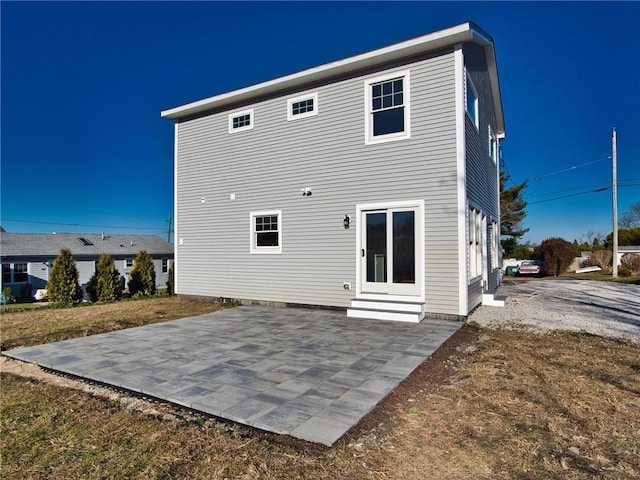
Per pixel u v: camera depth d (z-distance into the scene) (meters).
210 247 10.73
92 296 12.56
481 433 2.73
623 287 13.96
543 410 3.15
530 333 6.13
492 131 12.84
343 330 6.45
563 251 24.00
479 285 8.98
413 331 6.27
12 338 6.33
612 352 5.00
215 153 10.60
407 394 3.53
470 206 7.88
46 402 3.54
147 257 14.55
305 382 3.84
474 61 8.91
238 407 3.19
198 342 5.75
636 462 2.35
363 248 8.23
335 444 2.56
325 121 8.76
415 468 2.27
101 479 2.23
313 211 8.90
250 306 9.58
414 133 7.64
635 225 35.03
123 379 4.02
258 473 2.24
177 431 2.85
